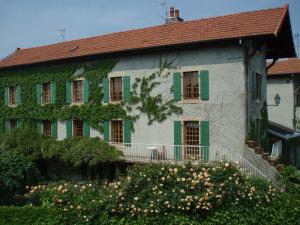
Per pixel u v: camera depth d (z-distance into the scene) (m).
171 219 9.40
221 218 9.45
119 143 19.94
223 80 17.03
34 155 21.14
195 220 9.38
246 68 16.75
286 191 14.16
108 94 20.50
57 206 9.98
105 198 9.82
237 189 9.80
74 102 22.11
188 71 17.92
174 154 18.14
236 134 16.70
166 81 18.56
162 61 18.69
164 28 20.23
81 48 22.42
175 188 9.59
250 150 16.27
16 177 14.91
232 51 16.83
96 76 20.95
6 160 15.05
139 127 19.45
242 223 9.69
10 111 25.50
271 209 10.47
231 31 16.97
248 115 17.00
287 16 17.72
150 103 19.02
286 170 14.97
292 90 26.41
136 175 10.16
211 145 17.28
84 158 19.25
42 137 22.31
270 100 27.19
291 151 23.88
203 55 17.53
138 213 9.52
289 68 26.38
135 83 19.55
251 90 17.62
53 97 22.94
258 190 10.61
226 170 10.08
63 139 21.53
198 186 9.52
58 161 22.05
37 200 13.41
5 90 25.86
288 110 26.53
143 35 20.44
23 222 10.23
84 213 9.80
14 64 24.52
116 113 20.19
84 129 21.52
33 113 24.11
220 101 17.09
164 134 18.64
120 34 22.00
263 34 15.57
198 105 17.66
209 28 18.11
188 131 18.16
